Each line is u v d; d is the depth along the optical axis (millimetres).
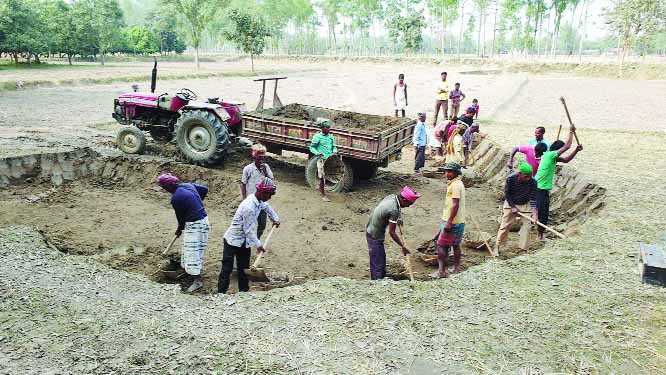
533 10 54500
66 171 10234
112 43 52656
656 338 4422
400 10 68500
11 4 38312
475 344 4289
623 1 40062
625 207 8086
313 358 4035
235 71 41594
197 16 45656
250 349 4148
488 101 23484
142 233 7918
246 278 6020
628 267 5887
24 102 19875
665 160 11578
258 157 7078
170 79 32812
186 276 6414
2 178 9375
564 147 7664
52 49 45656
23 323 4441
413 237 8195
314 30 87812
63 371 3811
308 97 24656
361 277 6676
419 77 39844
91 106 19328
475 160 13141
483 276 5656
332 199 9656
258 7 72188
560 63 44844
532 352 4195
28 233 6543
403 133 10672
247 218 5781
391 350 4176
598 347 4281
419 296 5148
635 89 30906
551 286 5395
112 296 5043
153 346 4164
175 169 10445
